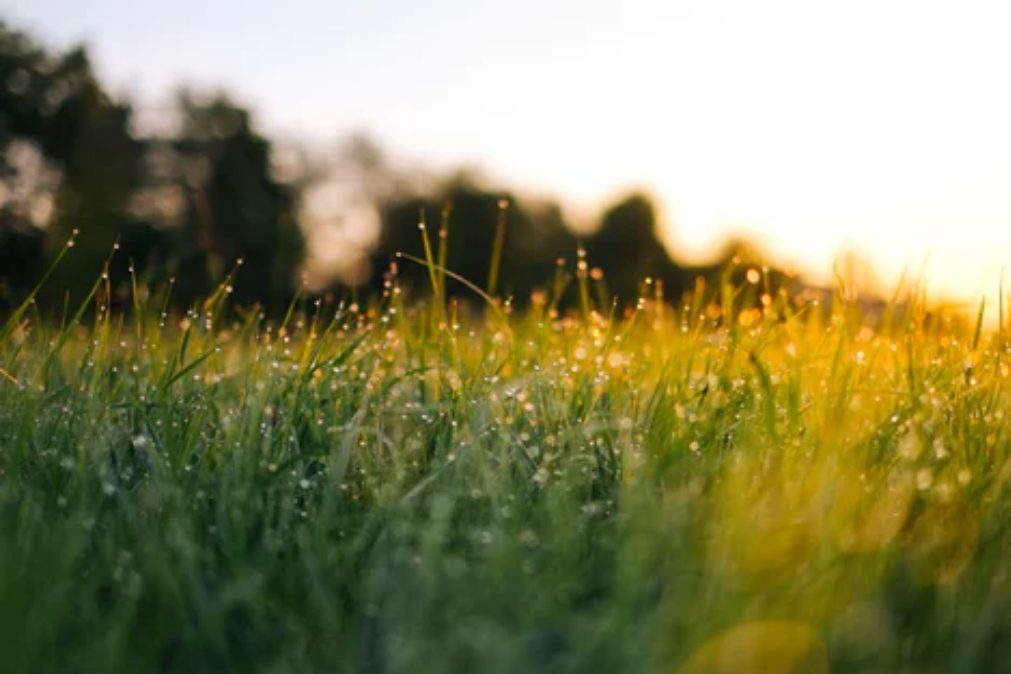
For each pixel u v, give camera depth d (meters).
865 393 3.00
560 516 2.30
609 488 2.71
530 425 3.08
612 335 3.92
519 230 45.03
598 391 3.33
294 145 49.94
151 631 1.97
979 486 2.50
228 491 2.43
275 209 46.56
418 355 3.68
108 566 2.15
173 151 47.22
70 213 42.44
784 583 1.96
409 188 48.94
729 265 3.64
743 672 1.75
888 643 1.88
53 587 1.96
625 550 2.04
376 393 3.20
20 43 44.09
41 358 3.39
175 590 1.96
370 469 2.78
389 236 47.19
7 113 43.44
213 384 3.21
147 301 3.73
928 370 3.19
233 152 47.94
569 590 2.06
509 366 3.52
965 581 2.10
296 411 2.97
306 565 2.16
